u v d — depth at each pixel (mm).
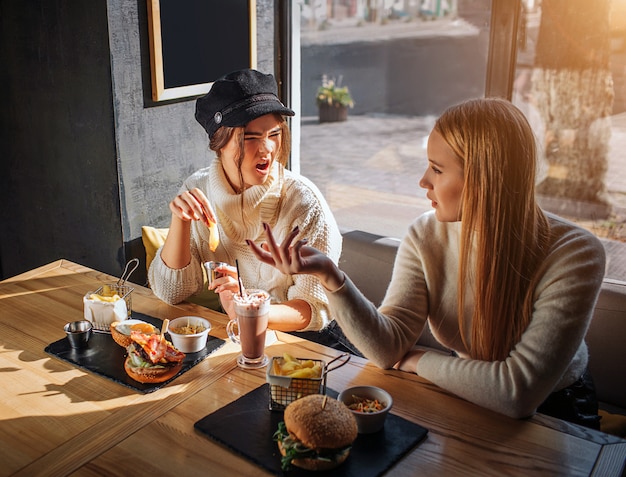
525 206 1310
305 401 1075
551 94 3062
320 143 7379
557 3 2828
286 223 1786
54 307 1712
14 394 1297
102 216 2271
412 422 1199
